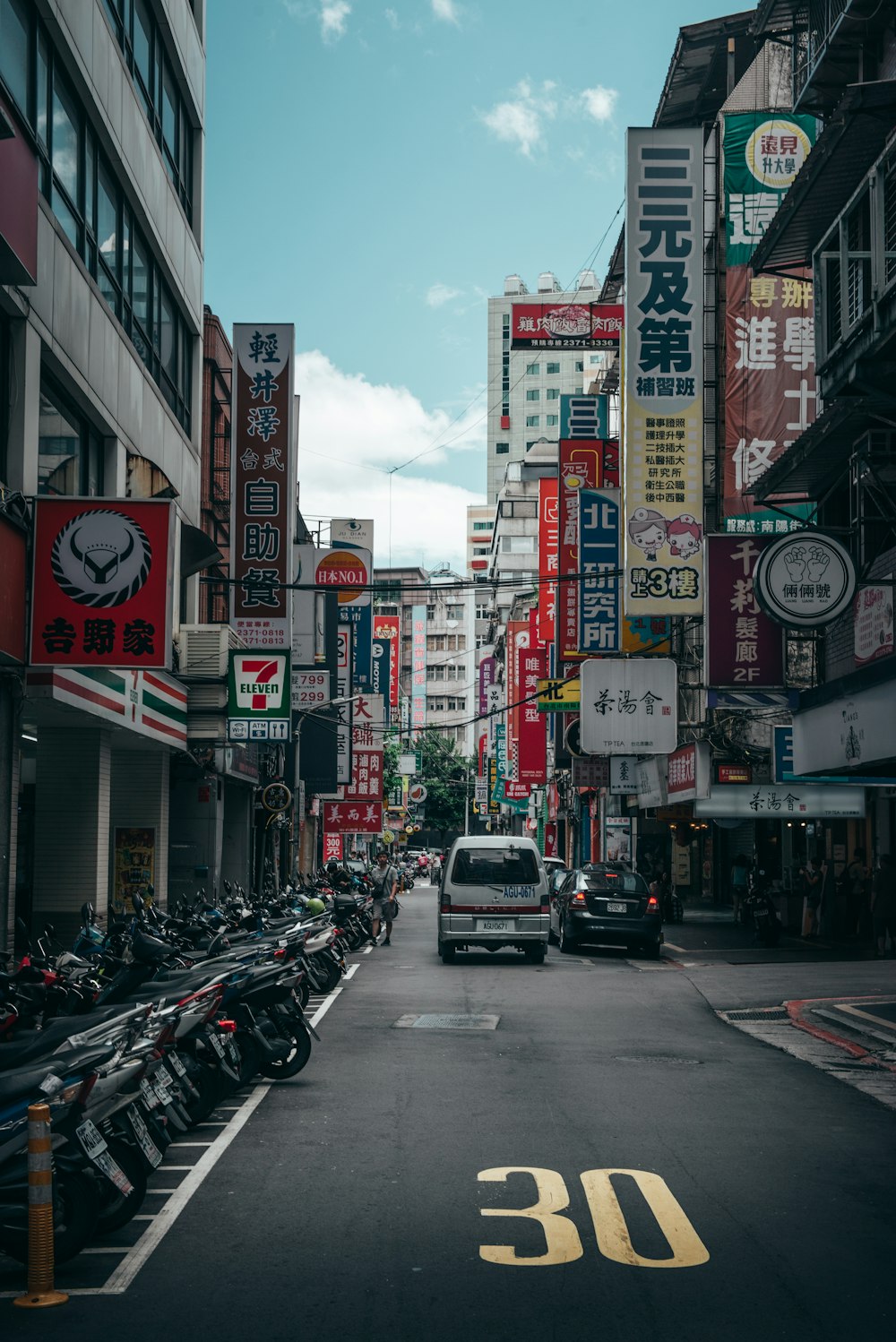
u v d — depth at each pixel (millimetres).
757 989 17781
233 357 24328
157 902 21734
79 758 17688
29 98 14234
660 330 21547
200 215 24984
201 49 24953
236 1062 9086
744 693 20328
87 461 17375
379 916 27297
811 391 21203
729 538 19641
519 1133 8602
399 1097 9906
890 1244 6262
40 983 8297
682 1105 9633
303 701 34344
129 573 12977
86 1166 5930
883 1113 9477
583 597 28906
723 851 42062
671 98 32094
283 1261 6004
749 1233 6418
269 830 34469
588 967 21938
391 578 143750
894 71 15414
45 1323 5270
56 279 15016
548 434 145125
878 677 15070
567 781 50625
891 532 16922
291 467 24344
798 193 13992
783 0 17812
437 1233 6426
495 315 147875
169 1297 5559
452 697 142125
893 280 11734
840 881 27391
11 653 12492
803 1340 5059
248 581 21906
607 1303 5449
